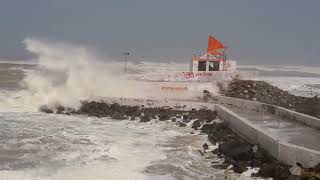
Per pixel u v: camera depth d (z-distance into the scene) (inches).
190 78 1286.9
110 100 1180.5
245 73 1357.0
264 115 987.9
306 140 737.6
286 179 612.4
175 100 1168.2
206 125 965.8
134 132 943.0
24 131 912.3
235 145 757.9
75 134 901.8
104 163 708.7
